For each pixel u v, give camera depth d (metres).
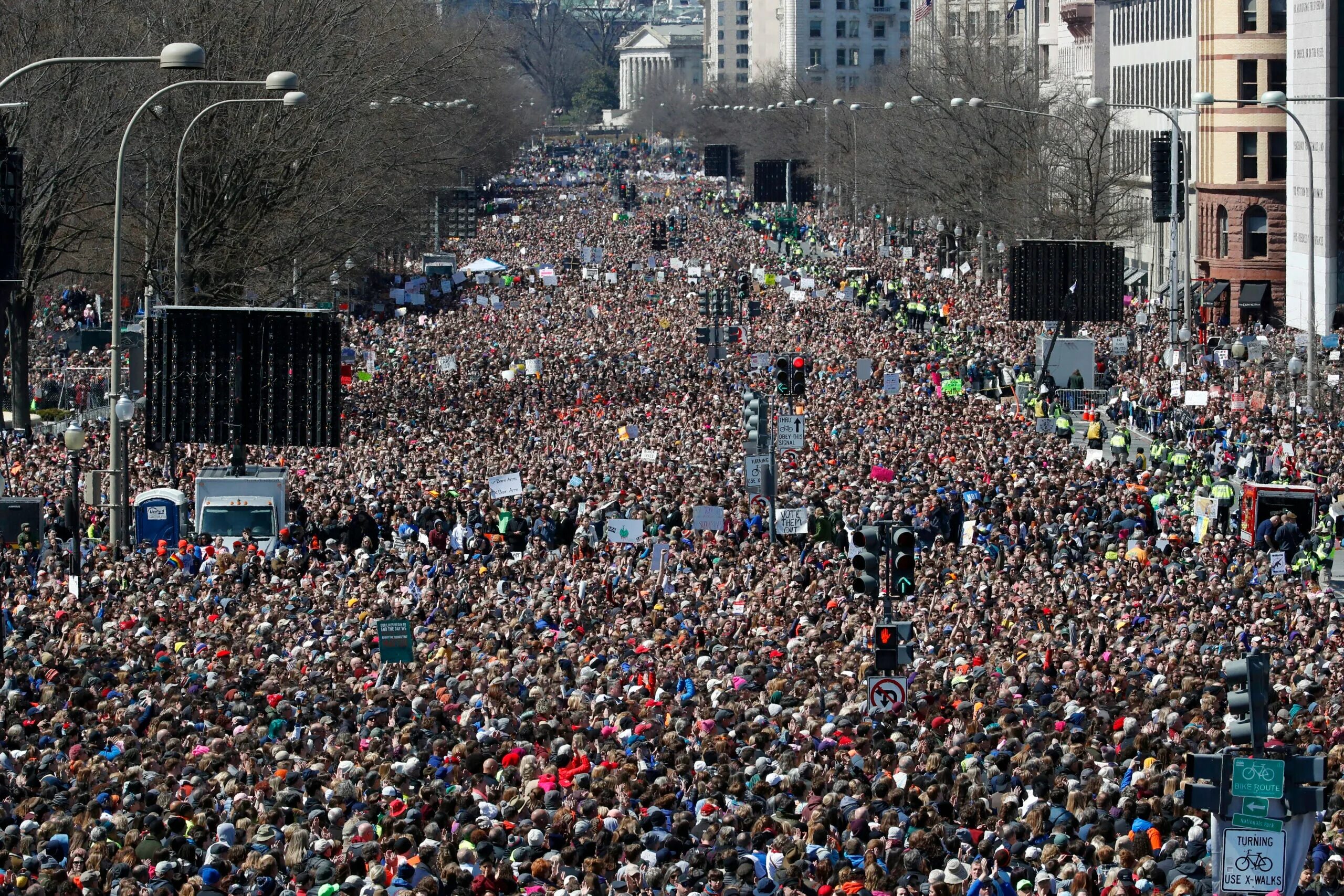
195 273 153.12
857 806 46.12
